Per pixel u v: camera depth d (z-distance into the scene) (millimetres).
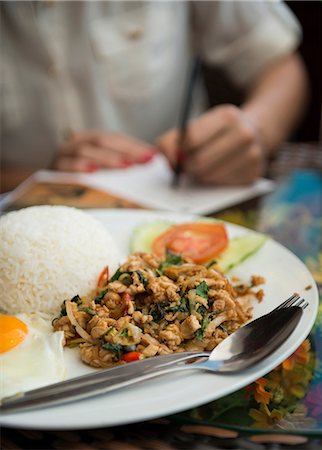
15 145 1012
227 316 415
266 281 480
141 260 470
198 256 522
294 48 997
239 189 741
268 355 358
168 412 327
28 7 910
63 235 481
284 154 872
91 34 945
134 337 392
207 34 1019
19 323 414
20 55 947
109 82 983
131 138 1049
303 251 578
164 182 763
